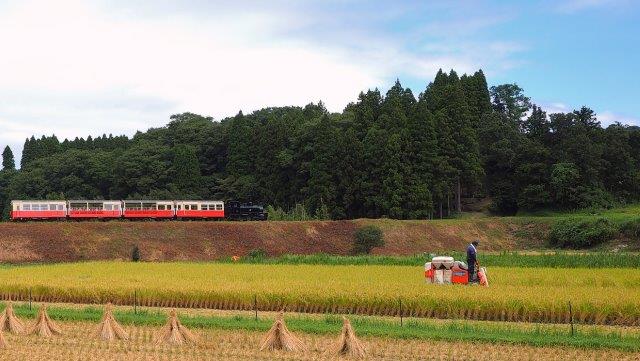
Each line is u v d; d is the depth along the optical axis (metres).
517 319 32.56
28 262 70.06
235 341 28.38
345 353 26.09
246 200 112.56
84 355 26.38
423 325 30.70
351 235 85.12
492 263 60.59
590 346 26.09
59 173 123.44
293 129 115.31
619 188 111.81
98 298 40.38
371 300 35.16
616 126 117.38
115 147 144.62
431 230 89.56
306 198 105.25
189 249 77.25
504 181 113.06
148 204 90.19
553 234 88.94
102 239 76.38
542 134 115.31
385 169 99.44
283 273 50.03
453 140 105.50
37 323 30.23
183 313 35.41
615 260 58.41
